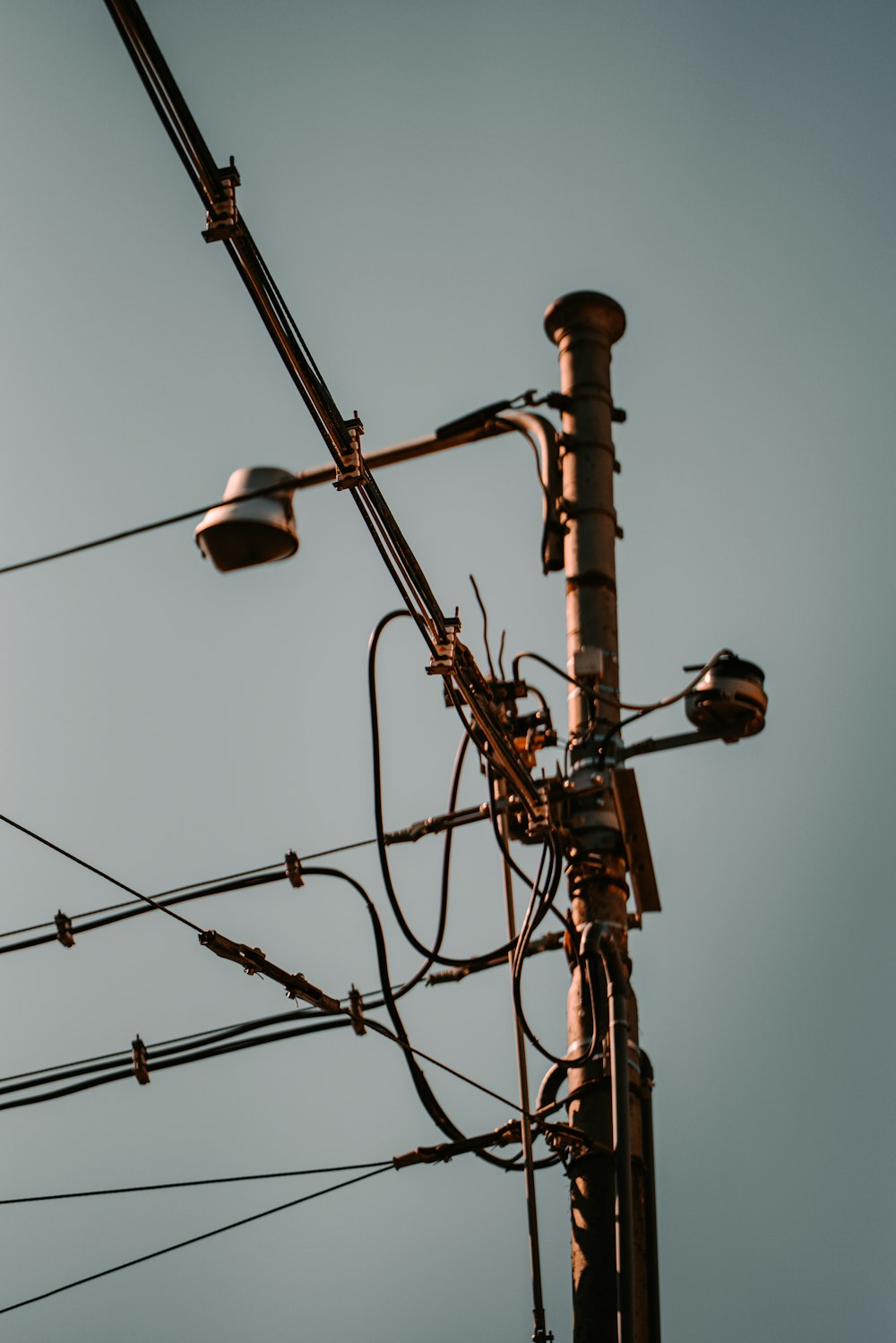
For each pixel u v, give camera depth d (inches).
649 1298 303.7
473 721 354.9
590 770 348.5
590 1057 324.5
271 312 279.3
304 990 382.3
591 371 373.4
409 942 356.5
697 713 351.3
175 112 254.7
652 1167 318.0
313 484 319.0
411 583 330.0
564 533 348.8
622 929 340.5
